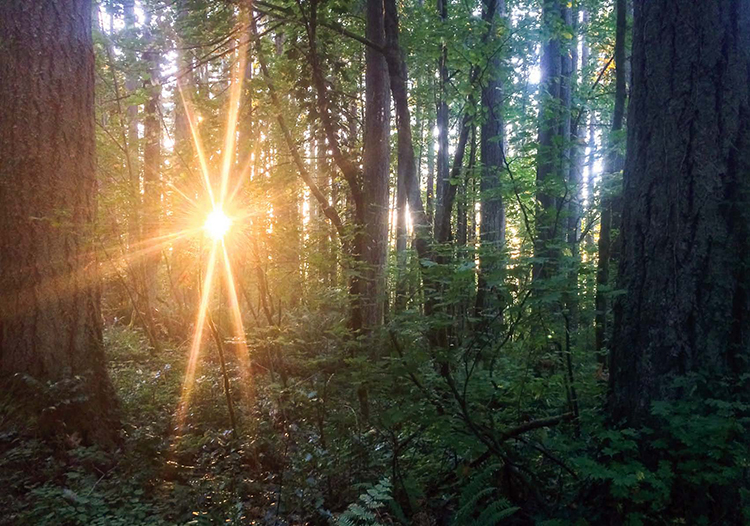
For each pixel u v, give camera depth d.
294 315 7.72
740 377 3.32
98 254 6.27
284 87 7.55
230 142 7.04
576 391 4.69
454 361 4.04
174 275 11.26
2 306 5.77
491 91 8.79
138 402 6.89
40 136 5.86
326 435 5.02
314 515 4.29
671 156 3.67
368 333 5.35
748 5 3.60
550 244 4.26
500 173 6.04
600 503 3.62
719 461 3.22
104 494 4.70
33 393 5.56
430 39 8.46
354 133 8.84
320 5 6.80
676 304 3.61
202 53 8.48
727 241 3.52
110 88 10.59
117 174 8.23
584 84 14.05
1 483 4.70
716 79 3.58
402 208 6.82
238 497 4.60
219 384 7.32
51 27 5.95
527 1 11.77
